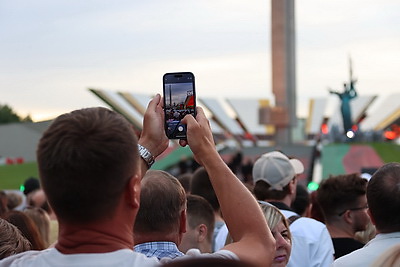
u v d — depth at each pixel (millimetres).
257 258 2307
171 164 54375
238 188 2477
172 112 2984
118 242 2246
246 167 39156
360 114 92250
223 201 2461
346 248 5859
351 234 6039
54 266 2221
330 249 5473
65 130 2193
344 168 55375
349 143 69625
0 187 44750
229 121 89312
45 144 2207
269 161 6137
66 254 2240
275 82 68312
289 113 67625
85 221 2217
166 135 2977
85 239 2221
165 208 3641
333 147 62750
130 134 2256
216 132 87750
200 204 5531
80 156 2152
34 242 4875
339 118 93312
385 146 63312
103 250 2221
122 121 2275
